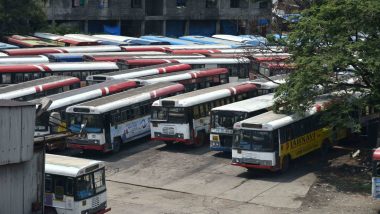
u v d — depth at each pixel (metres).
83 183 27.47
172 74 47.72
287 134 35.03
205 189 32.62
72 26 76.19
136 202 30.77
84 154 39.06
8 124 20.16
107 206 29.73
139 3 82.88
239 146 34.44
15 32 68.06
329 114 34.50
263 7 87.19
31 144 20.97
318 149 38.75
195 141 39.97
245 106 38.06
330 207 29.94
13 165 21.09
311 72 33.31
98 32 82.06
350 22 33.34
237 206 30.20
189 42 68.38
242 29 87.44
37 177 22.03
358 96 34.84
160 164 36.94
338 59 32.75
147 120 41.31
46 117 36.78
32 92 41.59
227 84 45.09
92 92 41.47
